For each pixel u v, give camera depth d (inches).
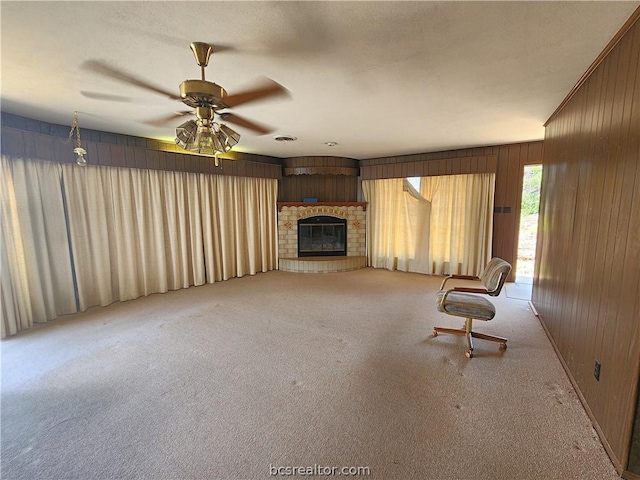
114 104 108.8
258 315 144.9
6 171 120.5
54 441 68.7
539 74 86.4
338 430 71.7
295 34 64.8
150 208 172.9
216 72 83.4
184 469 61.6
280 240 245.1
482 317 106.7
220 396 84.5
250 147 197.6
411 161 223.9
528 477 59.2
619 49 67.9
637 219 58.5
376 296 174.4
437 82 91.7
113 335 123.0
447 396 83.6
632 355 58.2
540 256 141.9
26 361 103.0
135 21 59.7
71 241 143.1
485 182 198.1
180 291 183.6
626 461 58.7
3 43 67.7
